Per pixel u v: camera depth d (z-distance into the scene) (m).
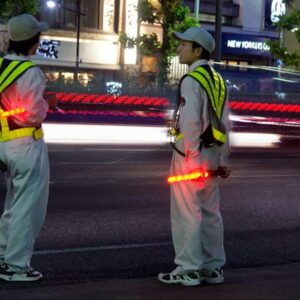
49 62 46.44
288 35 60.53
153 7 45.38
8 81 7.80
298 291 8.20
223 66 33.00
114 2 50.47
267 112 29.91
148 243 11.15
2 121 7.93
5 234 8.36
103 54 49.78
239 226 12.73
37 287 8.16
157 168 19.16
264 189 16.70
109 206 13.80
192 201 8.07
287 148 27.03
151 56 48.16
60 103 29.23
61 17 47.81
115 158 21.00
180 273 8.24
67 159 20.31
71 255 10.25
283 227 12.81
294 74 31.89
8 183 8.29
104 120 30.00
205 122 8.03
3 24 41.12
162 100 30.92
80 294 7.82
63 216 12.70
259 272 9.35
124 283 8.41
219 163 8.23
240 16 60.81
